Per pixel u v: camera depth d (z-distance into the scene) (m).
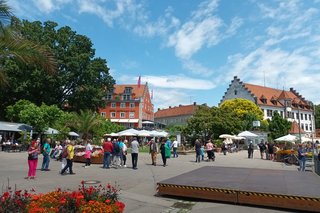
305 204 8.18
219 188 9.30
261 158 30.27
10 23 9.41
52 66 10.30
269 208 8.58
